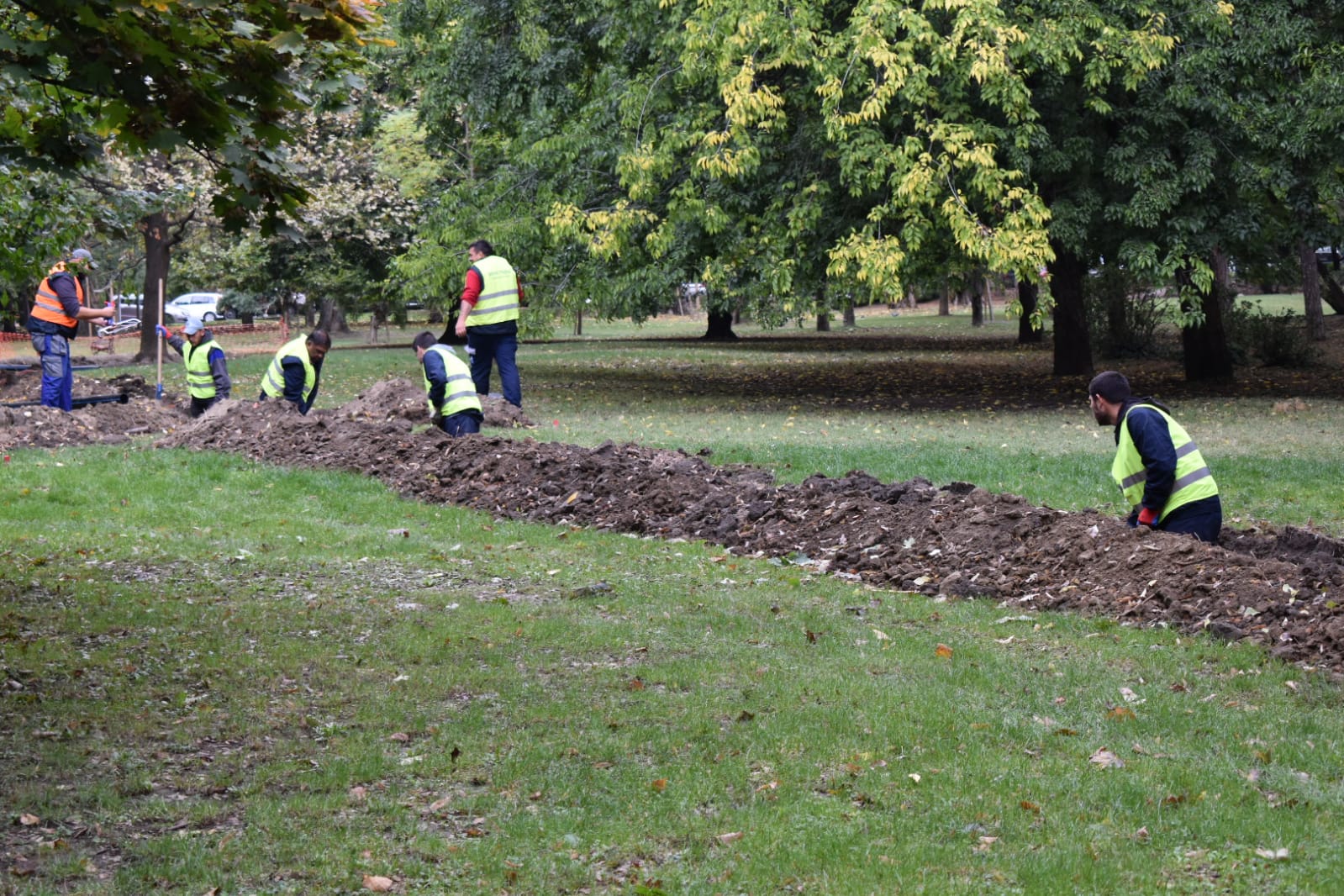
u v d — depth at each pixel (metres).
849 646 6.78
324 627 6.98
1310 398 20.81
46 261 11.23
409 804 4.58
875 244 19.25
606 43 23.86
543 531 10.31
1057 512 8.77
